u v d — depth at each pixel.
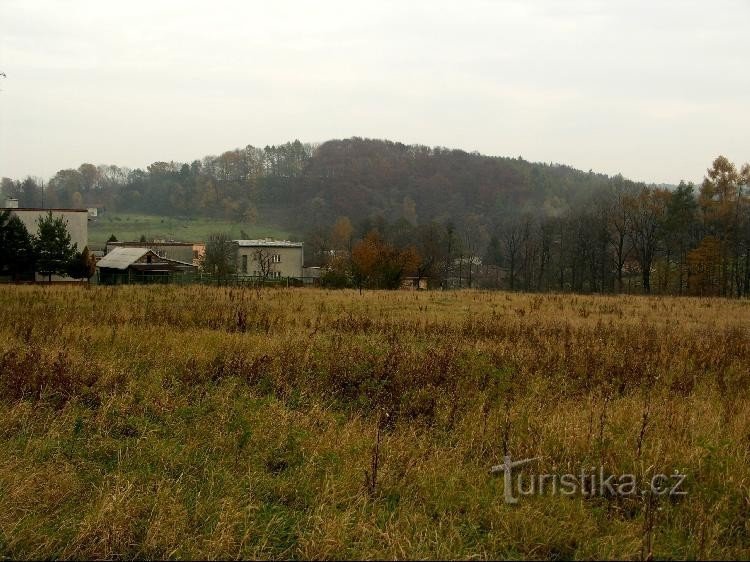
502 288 72.19
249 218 135.75
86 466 5.36
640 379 8.42
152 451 5.62
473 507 4.63
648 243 59.38
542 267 66.81
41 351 8.49
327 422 6.43
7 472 5.00
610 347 10.67
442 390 7.55
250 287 32.19
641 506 4.74
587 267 68.62
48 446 5.63
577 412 6.62
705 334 13.78
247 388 7.54
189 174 160.75
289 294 25.30
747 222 53.66
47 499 4.68
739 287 54.28
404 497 4.82
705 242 50.66
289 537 4.31
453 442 6.04
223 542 4.10
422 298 25.53
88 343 9.69
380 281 42.06
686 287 57.94
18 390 6.87
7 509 4.47
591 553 4.11
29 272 47.16
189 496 4.84
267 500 4.86
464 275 83.81
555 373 8.76
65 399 6.95
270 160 156.50
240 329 11.95
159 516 4.37
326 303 20.30
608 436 5.80
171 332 10.78
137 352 9.13
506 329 13.05
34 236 46.88
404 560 3.94
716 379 8.66
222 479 5.11
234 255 68.19
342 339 11.01
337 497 4.78
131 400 6.91
